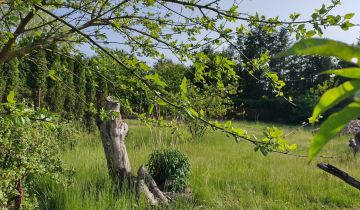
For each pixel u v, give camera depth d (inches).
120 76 124.2
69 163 295.7
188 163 287.7
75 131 404.5
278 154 447.8
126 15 135.6
